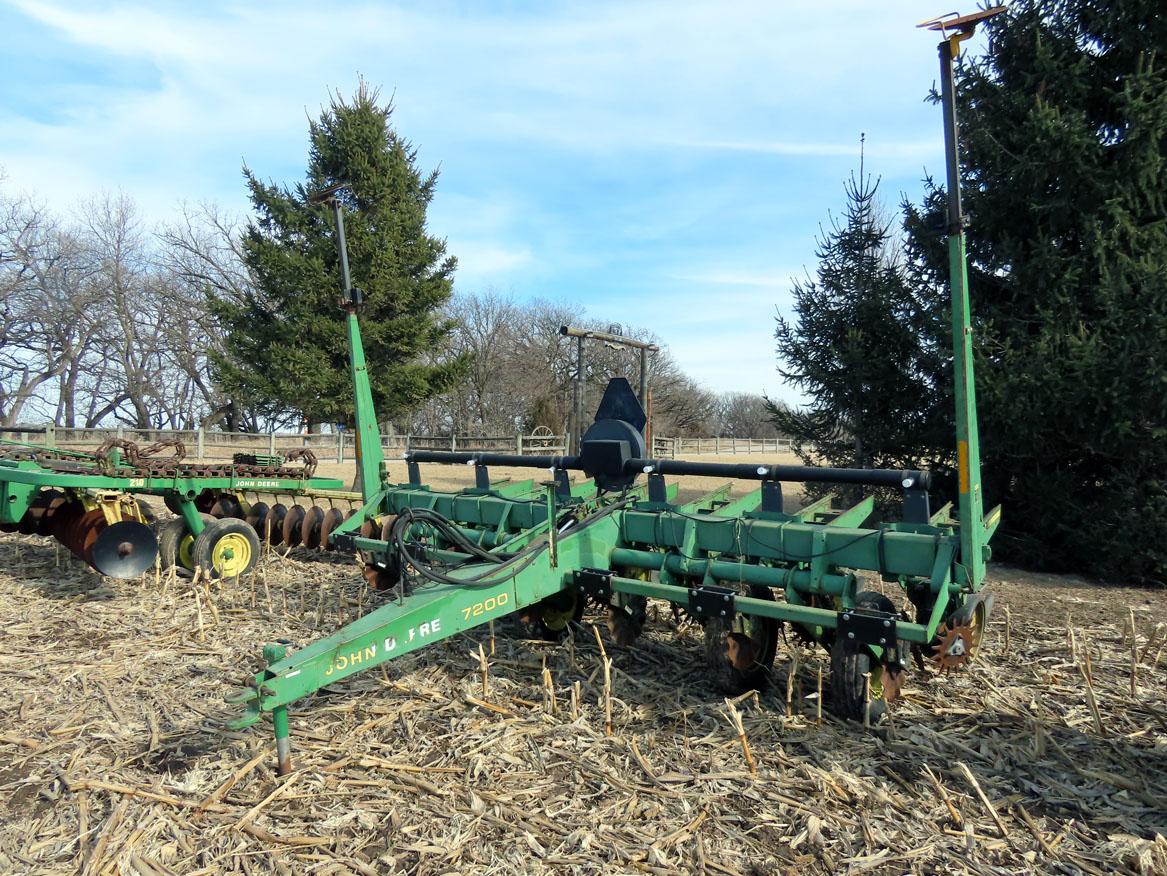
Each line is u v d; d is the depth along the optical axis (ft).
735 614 16.75
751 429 246.88
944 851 11.35
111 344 145.18
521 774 13.56
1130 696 17.34
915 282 37.45
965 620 14.39
